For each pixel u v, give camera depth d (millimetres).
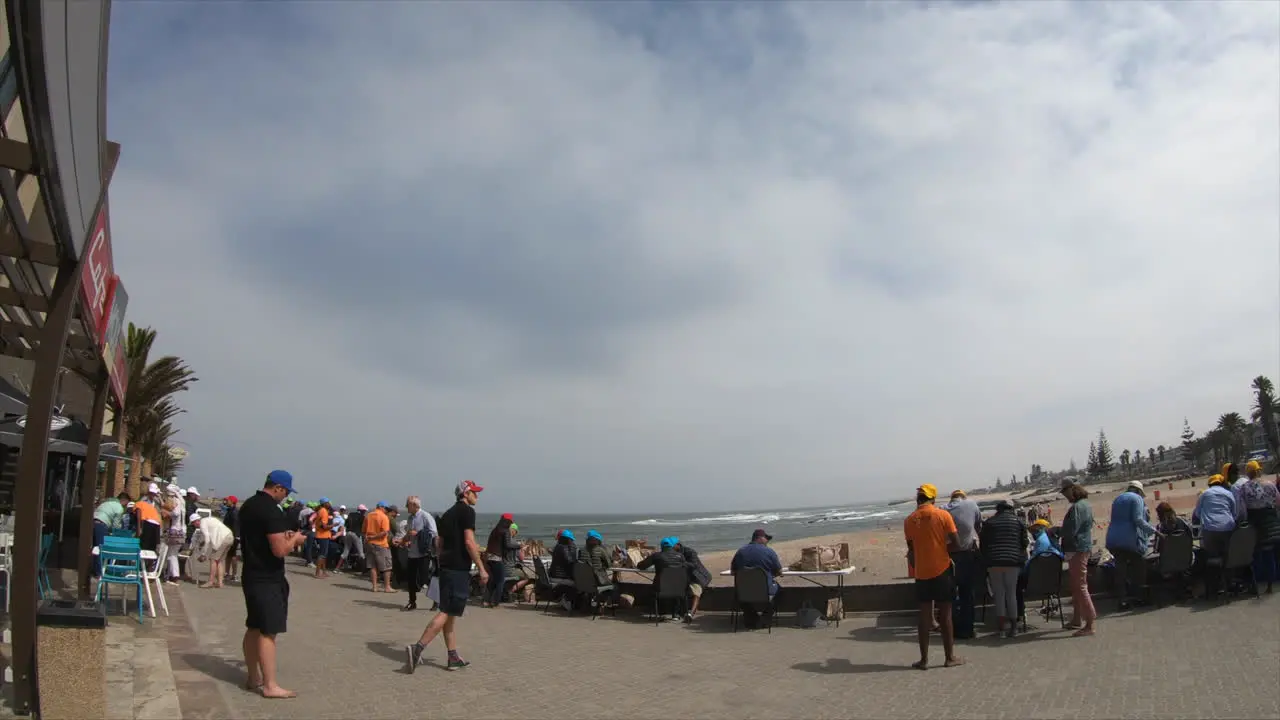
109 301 9984
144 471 35188
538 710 7395
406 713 7141
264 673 7344
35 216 7191
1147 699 7109
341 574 21297
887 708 7363
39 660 5812
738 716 7215
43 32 3818
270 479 7609
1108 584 12922
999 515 10688
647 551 24219
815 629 12094
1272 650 8414
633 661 9805
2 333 8594
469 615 13828
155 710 6441
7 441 13055
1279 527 11570
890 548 31203
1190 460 161875
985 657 9328
